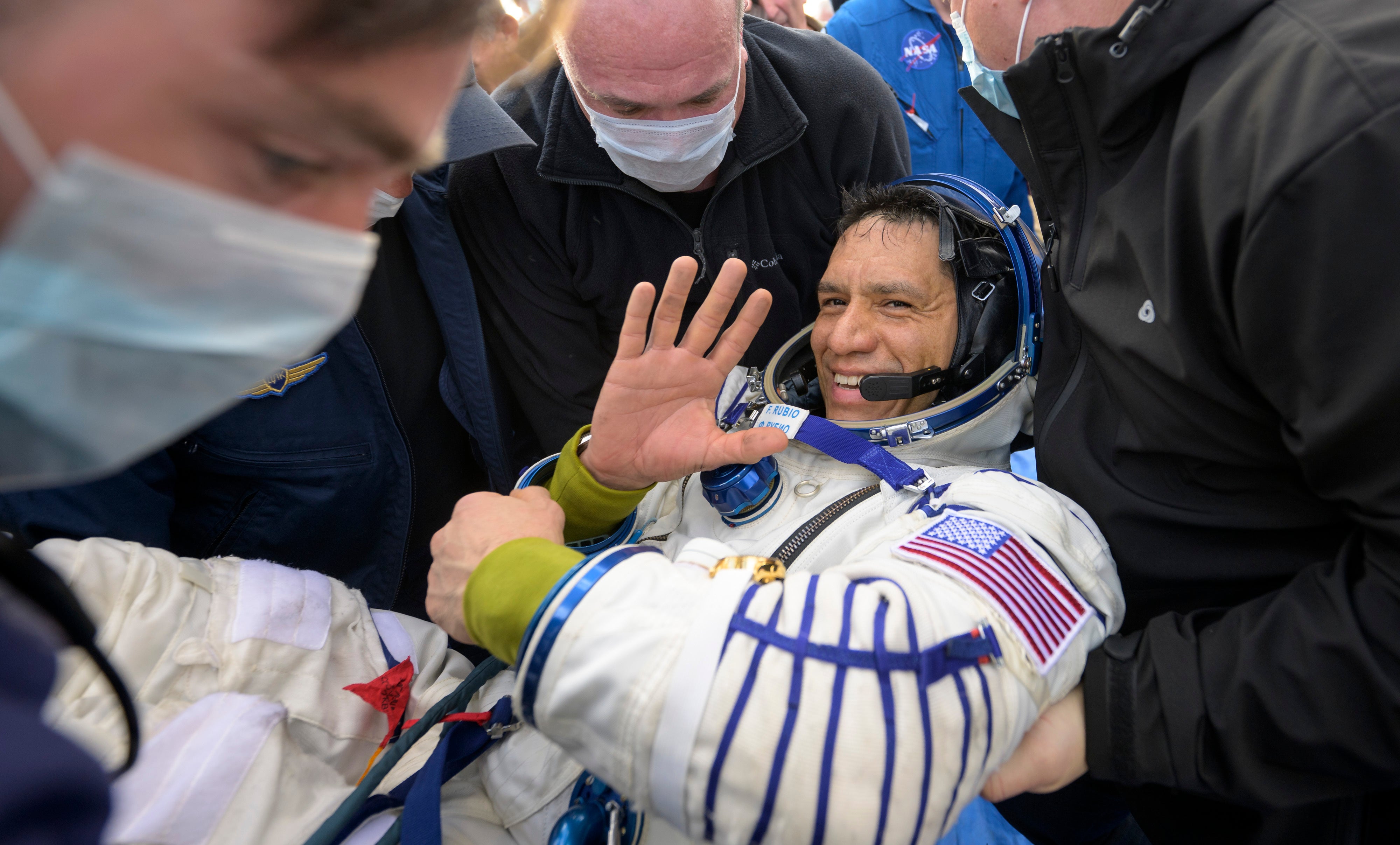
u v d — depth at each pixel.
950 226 1.26
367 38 0.38
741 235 1.51
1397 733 0.72
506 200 1.48
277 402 1.34
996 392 1.21
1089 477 1.00
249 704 0.98
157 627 1.04
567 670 0.80
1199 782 0.83
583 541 1.22
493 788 1.09
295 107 0.40
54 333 0.42
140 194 0.38
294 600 1.16
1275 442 0.84
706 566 0.95
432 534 1.68
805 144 1.53
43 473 0.49
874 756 0.74
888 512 1.11
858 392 1.31
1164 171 0.83
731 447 1.08
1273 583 0.92
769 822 0.74
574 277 1.52
